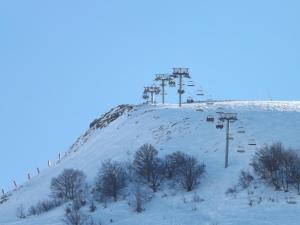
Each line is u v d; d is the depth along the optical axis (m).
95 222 133.62
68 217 136.38
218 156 158.38
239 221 124.69
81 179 159.50
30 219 148.75
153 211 136.00
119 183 148.88
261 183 140.00
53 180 159.75
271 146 148.38
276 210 127.12
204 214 130.88
